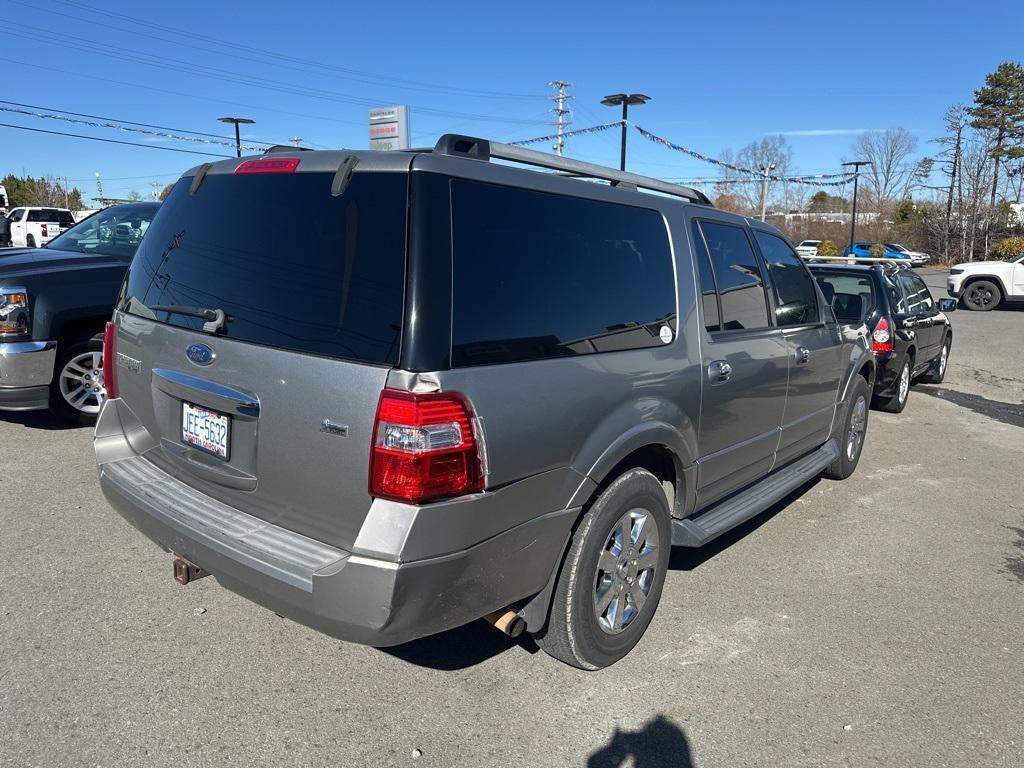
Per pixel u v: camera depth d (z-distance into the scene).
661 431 3.28
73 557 4.09
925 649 3.56
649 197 3.55
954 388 10.70
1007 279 21.72
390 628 2.42
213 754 2.67
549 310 2.82
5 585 3.76
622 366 3.08
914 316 9.06
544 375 2.72
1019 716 3.07
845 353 5.44
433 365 2.39
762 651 3.49
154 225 3.43
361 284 2.51
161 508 2.96
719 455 3.86
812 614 3.87
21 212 27.27
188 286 3.04
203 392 2.89
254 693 3.02
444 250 2.50
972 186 51.62
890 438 7.67
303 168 2.81
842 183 35.41
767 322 4.30
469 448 2.45
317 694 3.03
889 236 59.34
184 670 3.14
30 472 5.33
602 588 3.18
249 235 2.87
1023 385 11.02
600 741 2.83
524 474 2.65
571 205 3.07
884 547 4.80
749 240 4.29
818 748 2.83
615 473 3.20
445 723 2.89
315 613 2.46
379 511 2.39
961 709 3.10
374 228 2.54
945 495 5.88
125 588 3.79
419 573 2.40
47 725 2.77
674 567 4.39
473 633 3.54
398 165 2.57
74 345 6.21
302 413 2.55
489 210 2.71
